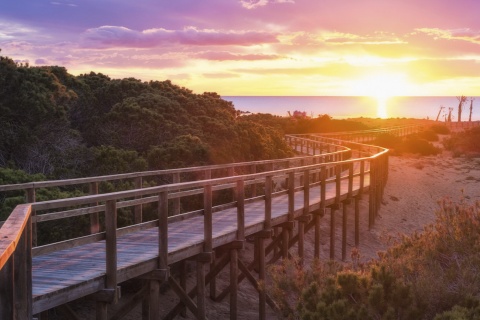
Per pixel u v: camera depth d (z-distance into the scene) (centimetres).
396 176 3422
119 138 2192
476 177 3628
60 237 1186
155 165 1898
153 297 877
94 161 1772
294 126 5831
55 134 1945
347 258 1852
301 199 1686
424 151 4778
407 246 973
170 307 1226
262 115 5800
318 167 1559
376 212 2383
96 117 2328
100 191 1483
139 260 842
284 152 2859
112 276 758
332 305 720
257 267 1389
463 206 1004
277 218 1321
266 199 1240
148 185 1559
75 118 2378
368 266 930
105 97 2591
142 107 2412
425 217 2561
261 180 1290
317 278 873
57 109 1978
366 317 712
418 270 847
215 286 1337
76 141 1967
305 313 743
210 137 2309
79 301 1121
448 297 757
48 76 2127
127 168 1752
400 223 2411
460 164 4225
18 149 1812
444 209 1003
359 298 775
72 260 842
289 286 877
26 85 1958
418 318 726
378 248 2025
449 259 901
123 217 1327
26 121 1908
